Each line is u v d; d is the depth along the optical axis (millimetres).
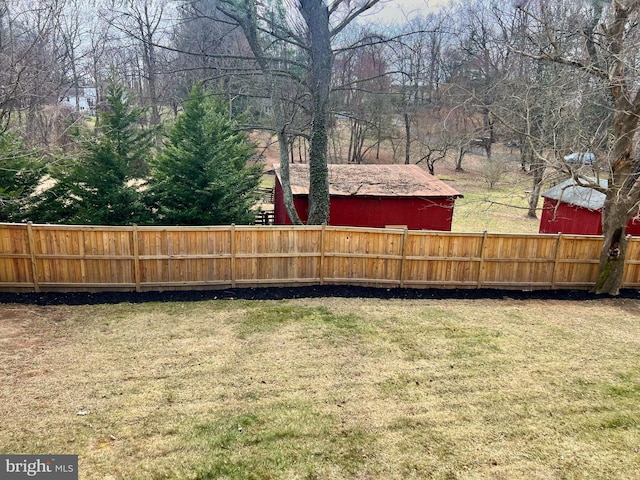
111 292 9977
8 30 13594
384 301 10180
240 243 10344
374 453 4898
